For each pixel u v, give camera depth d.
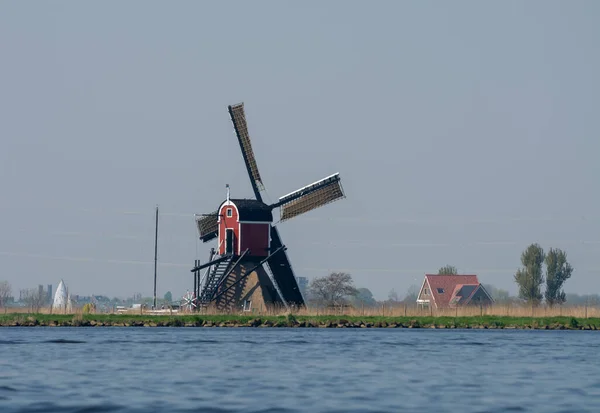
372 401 63.69
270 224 178.00
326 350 102.25
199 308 175.00
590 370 84.88
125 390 67.62
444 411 60.00
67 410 58.75
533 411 60.41
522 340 122.81
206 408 59.94
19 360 87.75
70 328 141.75
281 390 68.50
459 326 156.38
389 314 172.00
